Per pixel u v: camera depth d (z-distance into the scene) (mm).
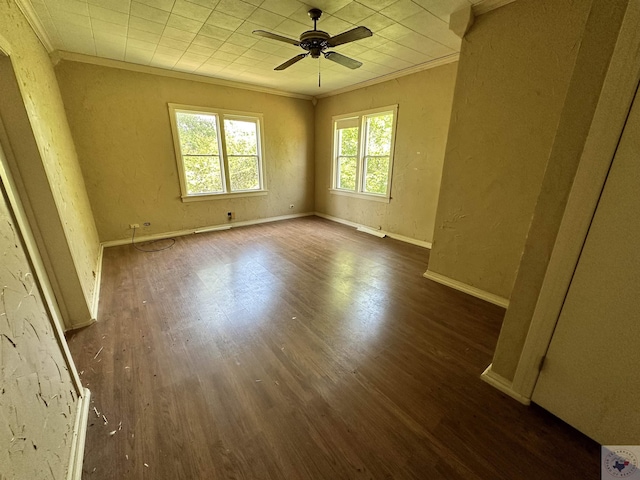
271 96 5211
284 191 5887
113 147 3906
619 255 1089
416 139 4070
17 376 829
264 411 1458
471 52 2396
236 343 1998
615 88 1014
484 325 2240
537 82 2086
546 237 1303
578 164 1150
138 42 3033
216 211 5078
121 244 4203
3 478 668
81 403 1396
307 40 2281
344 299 2648
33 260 1147
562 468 1188
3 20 1679
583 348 1247
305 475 1166
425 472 1176
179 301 2574
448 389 1605
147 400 1514
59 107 3133
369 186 5066
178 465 1198
